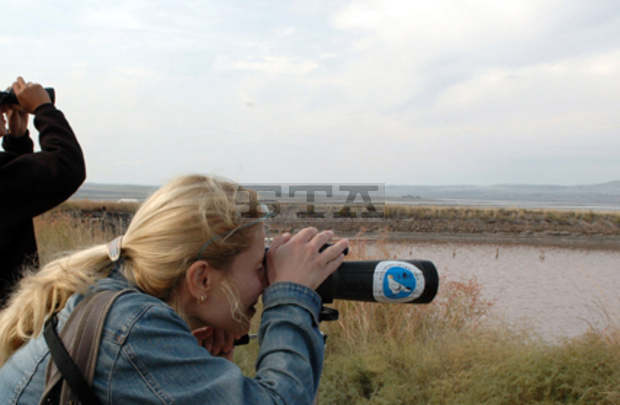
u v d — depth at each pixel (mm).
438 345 4477
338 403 3707
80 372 867
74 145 1846
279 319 1034
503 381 3545
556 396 3469
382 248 5824
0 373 984
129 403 853
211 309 1061
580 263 15562
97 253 1082
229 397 854
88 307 926
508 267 13898
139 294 962
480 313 5648
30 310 1022
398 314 5098
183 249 986
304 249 1137
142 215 1051
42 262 2844
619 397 3223
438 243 20266
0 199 1592
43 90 1931
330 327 5016
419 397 3787
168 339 889
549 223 30797
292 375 954
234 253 1032
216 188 1050
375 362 4094
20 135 2061
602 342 3936
